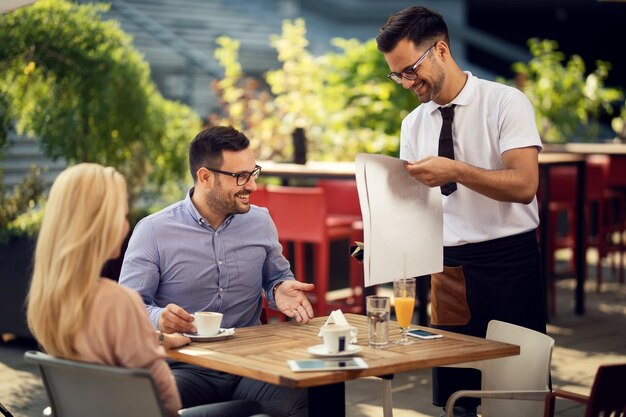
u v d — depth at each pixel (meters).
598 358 6.43
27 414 5.16
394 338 3.34
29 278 6.48
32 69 6.98
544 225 7.09
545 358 3.34
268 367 2.88
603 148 9.45
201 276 3.81
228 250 3.85
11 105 7.07
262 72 14.95
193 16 15.42
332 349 3.02
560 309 8.09
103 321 2.70
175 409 2.83
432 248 3.61
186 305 3.82
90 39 7.20
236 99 10.25
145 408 2.63
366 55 9.30
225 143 3.71
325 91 9.63
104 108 7.20
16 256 6.50
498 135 3.84
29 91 7.09
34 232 6.48
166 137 7.82
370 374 2.86
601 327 7.41
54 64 7.08
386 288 8.57
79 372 2.71
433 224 3.61
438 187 3.62
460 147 3.93
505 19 18.59
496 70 18.62
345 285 7.18
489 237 3.95
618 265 10.40
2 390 5.62
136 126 7.46
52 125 7.16
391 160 3.47
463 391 3.21
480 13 18.80
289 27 10.19
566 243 8.41
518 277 3.95
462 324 4.04
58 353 2.75
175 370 3.71
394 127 8.91
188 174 8.05
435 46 3.77
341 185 7.42
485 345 3.21
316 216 6.48
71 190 2.70
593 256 10.94
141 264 3.75
